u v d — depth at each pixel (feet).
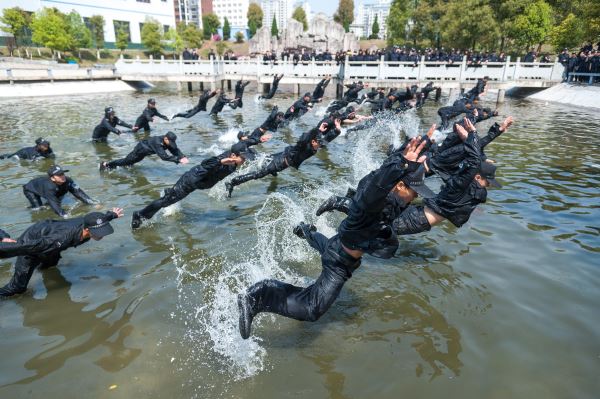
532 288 16.85
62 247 16.35
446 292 16.63
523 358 13.05
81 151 38.40
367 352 13.30
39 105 67.56
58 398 11.37
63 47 131.75
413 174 14.70
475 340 13.88
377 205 12.16
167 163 35.09
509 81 79.30
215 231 22.07
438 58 88.74
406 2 147.02
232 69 95.09
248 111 65.05
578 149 40.27
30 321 14.73
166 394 11.51
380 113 58.65
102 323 14.60
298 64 88.94
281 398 11.43
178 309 15.40
